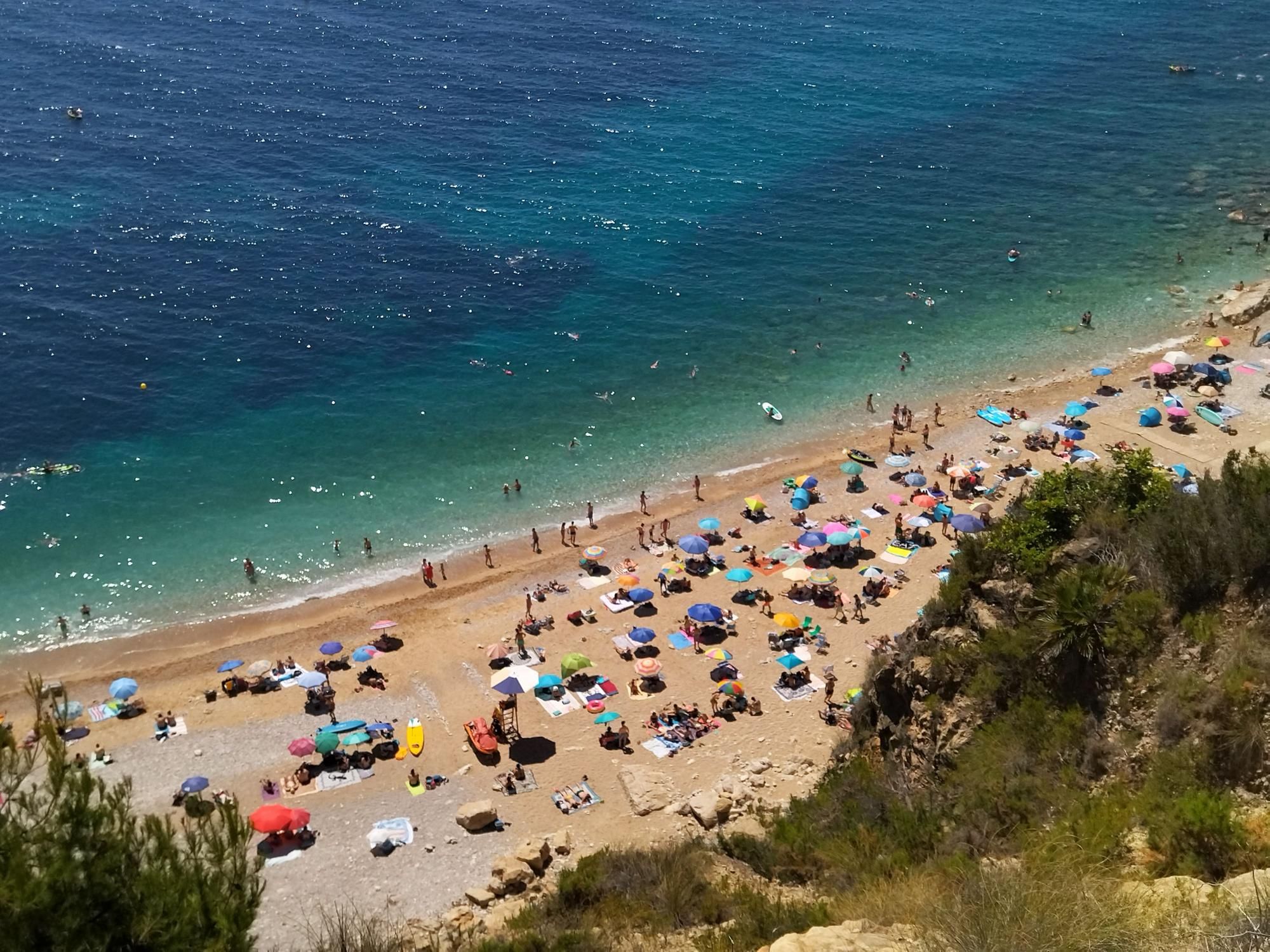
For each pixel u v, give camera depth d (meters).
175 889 16.20
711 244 98.56
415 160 113.62
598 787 43.62
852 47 153.00
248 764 46.06
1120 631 27.11
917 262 95.81
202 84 132.50
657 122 125.94
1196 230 100.31
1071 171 114.31
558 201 105.94
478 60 144.75
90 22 155.62
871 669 37.66
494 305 87.62
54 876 15.27
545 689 50.12
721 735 46.34
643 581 59.38
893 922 20.47
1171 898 17.50
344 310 85.88
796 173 113.62
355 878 39.06
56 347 78.88
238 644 54.78
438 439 72.12
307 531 63.69
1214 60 148.50
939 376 79.19
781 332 85.19
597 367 80.38
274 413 73.94
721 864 28.47
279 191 104.94
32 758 16.89
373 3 169.75
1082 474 35.16
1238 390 72.81
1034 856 21.25
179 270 89.88
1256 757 23.02
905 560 59.59
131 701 50.34
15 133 114.94
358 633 55.44
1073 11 170.88
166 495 66.00
